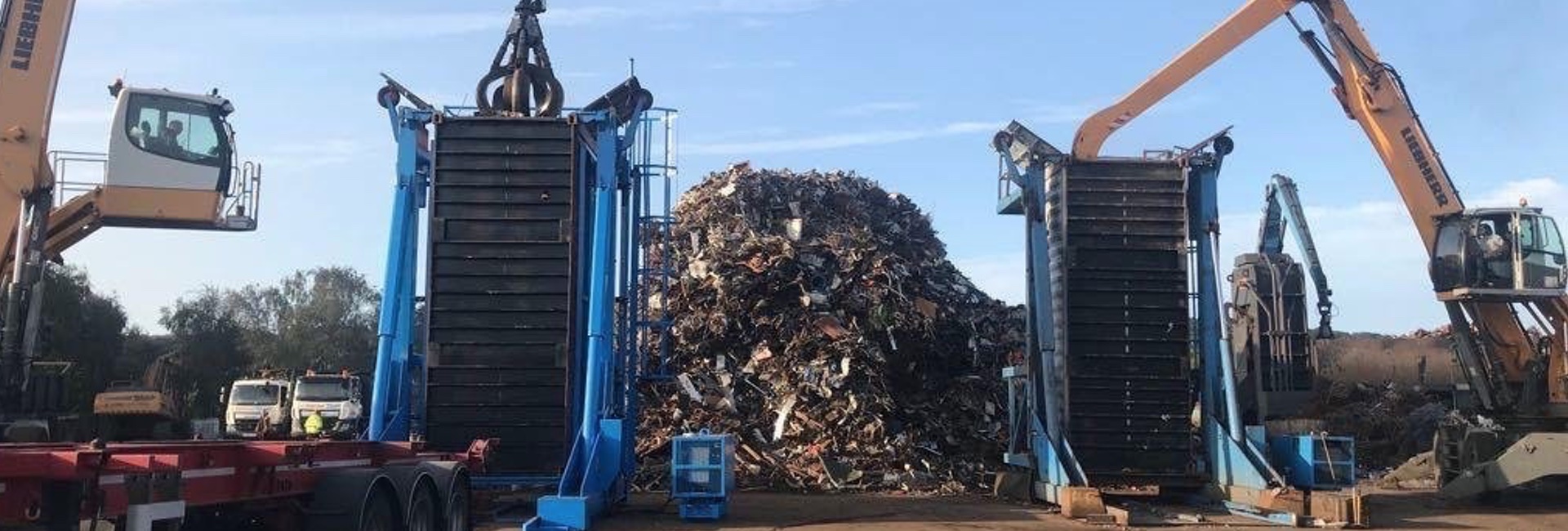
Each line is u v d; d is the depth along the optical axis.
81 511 7.05
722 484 15.80
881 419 22.98
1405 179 21.62
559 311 15.16
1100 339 18.64
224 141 20.45
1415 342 33.22
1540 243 20.94
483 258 15.23
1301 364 20.91
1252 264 21.31
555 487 14.98
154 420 21.08
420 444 12.88
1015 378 20.77
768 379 23.97
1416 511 19.58
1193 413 19.16
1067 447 18.36
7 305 16.83
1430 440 29.19
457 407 15.12
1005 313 29.28
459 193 15.30
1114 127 19.70
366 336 76.50
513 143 15.39
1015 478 19.97
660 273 26.09
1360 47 21.75
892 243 30.09
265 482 9.04
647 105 16.88
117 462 7.36
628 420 17.14
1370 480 26.45
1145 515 17.31
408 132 15.60
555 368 15.10
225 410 33.97
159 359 25.52
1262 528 16.25
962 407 24.75
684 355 24.66
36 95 17.19
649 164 17.69
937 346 25.69
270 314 75.44
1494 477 20.11
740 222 28.25
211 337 60.88
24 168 16.97
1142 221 18.70
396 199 15.36
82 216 19.64
